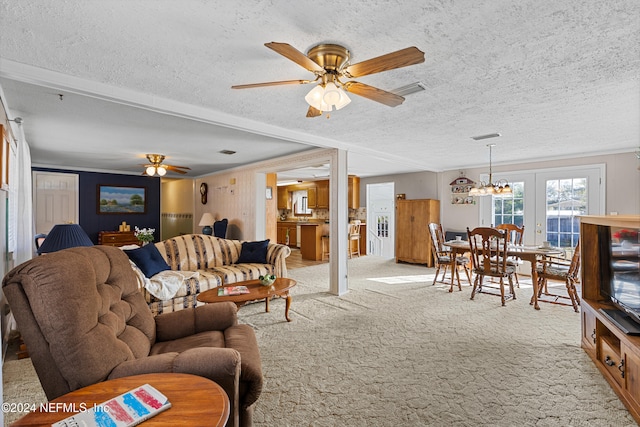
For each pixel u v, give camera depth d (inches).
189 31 69.7
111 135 164.9
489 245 162.4
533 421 71.9
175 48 76.9
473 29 69.0
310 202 383.9
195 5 60.8
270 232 282.0
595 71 89.4
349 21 66.4
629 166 190.5
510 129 150.4
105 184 289.7
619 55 80.2
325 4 60.7
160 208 321.7
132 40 73.2
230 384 55.3
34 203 257.0
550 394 82.2
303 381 88.7
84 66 86.1
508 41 73.8
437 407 77.1
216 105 117.9
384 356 103.7
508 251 165.5
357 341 115.4
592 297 106.4
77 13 62.8
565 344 112.3
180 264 165.5
